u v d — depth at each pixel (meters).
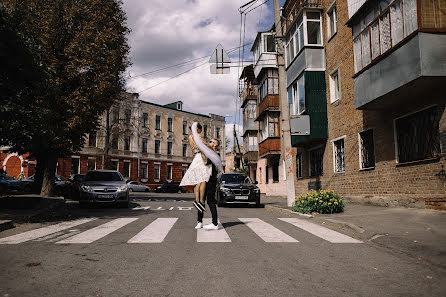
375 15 9.91
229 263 3.95
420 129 9.30
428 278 3.47
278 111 24.27
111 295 2.91
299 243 5.17
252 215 9.48
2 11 7.35
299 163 19.50
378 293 3.02
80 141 13.78
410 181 9.59
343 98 14.06
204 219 8.05
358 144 12.74
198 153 6.46
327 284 3.24
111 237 5.52
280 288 3.11
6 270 3.60
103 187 11.97
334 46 15.04
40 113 7.91
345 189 13.78
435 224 6.38
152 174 46.09
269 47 24.72
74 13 12.09
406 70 8.22
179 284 3.20
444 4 7.85
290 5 22.00
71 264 3.86
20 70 7.63
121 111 42.28
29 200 11.38
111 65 12.88
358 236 6.00
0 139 8.27
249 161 32.09
